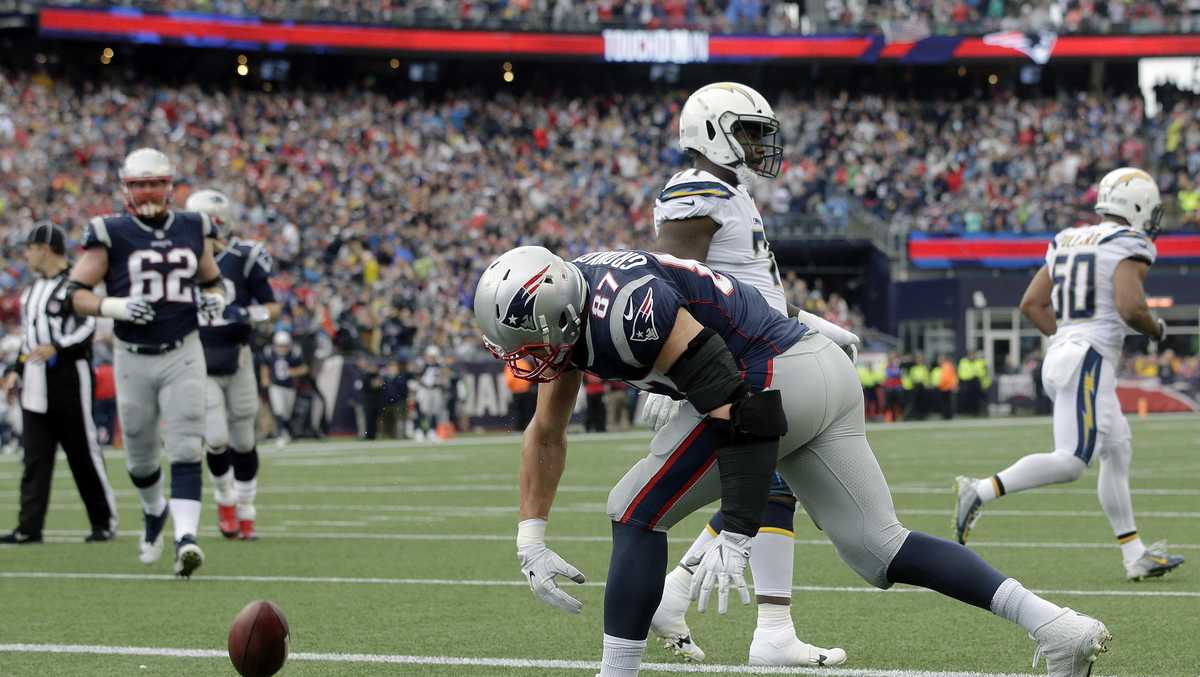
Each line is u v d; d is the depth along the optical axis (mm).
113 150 61531
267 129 66625
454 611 11859
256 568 14875
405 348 51969
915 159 75750
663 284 7211
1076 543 16234
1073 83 80375
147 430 14812
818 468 8031
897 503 21281
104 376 42688
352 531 18594
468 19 70625
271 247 58625
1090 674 8211
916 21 76062
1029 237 69438
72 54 67812
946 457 32844
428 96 75312
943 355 58719
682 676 9180
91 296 14188
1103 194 14281
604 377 7387
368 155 67250
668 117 75875
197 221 14883
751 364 7715
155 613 11914
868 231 70812
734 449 7164
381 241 62156
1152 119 78500
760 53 73688
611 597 7699
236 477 17828
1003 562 14539
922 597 12398
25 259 52719
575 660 9656
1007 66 80125
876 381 59188
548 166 71188
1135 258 13969
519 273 7016
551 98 75438
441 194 66812
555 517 19703
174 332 14484
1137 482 25156
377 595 12812
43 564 15508
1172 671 9055
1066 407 13859
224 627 11188
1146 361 64500
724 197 9047
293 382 43031
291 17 67188
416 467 31938
